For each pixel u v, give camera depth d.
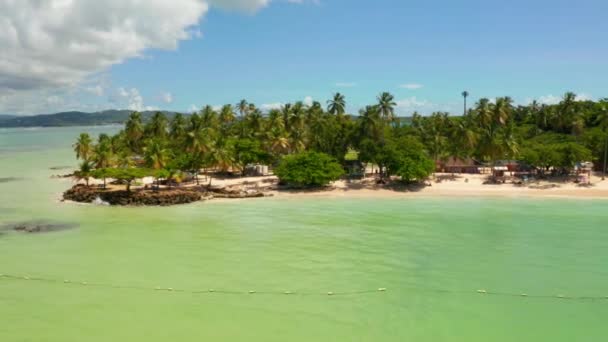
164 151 93.81
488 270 44.09
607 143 99.50
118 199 76.69
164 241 54.00
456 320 33.50
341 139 104.38
